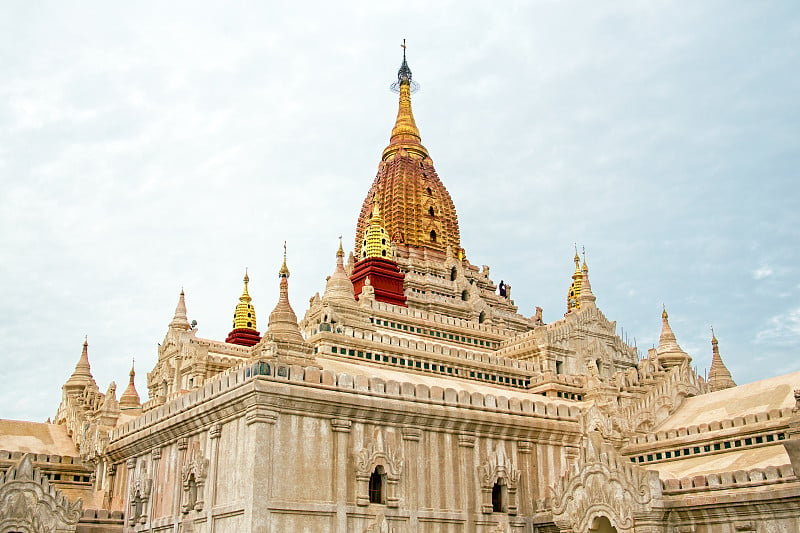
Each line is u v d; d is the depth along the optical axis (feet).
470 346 305.53
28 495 182.50
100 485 234.17
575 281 380.78
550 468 203.41
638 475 161.79
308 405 165.78
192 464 177.68
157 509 192.65
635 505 160.97
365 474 169.58
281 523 155.22
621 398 251.39
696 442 199.82
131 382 307.37
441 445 185.78
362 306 285.84
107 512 208.13
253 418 158.92
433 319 302.66
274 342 197.16
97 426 242.17
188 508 176.45
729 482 157.69
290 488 159.02
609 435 213.87
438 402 187.32
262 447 156.87
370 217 370.73
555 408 210.59
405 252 358.23
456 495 183.93
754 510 150.51
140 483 202.28
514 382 262.67
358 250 376.89
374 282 321.93
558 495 179.01
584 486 172.65
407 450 179.22
